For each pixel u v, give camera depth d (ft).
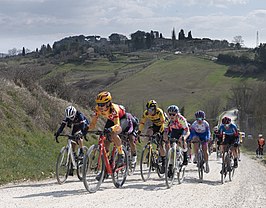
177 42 463.01
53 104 65.31
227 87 222.28
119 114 27.53
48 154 47.83
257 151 97.60
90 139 65.98
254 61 259.80
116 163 27.45
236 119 183.11
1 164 36.40
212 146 81.66
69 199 22.71
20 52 326.44
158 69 257.96
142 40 448.65
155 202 23.00
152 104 32.63
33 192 25.48
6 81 60.18
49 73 82.17
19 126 52.19
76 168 30.66
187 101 198.90
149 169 32.73
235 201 25.17
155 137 32.37
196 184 32.22
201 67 263.70
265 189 31.94
